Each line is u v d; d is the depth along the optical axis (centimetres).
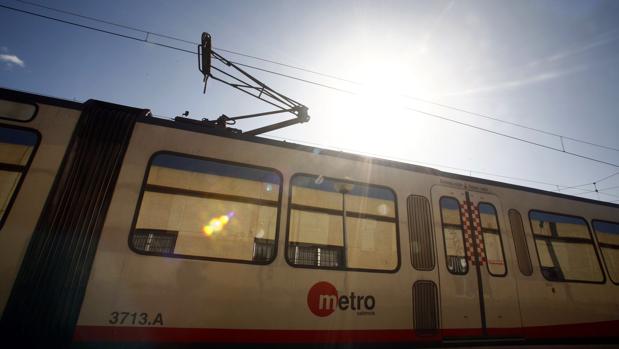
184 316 322
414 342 403
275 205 386
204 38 532
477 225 497
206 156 380
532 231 536
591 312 529
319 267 383
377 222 432
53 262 300
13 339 278
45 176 325
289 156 415
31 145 333
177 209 351
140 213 338
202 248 347
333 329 370
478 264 475
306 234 389
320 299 373
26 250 298
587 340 510
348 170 440
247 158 395
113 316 304
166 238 339
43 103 353
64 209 318
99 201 330
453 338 426
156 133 373
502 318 462
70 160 337
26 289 288
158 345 310
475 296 456
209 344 323
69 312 294
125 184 343
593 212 609
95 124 359
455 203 495
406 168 481
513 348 457
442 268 449
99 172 340
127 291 313
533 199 562
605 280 561
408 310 411
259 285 353
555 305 505
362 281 398
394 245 432
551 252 538
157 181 354
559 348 486
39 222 308
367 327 386
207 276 339
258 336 341
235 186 379
